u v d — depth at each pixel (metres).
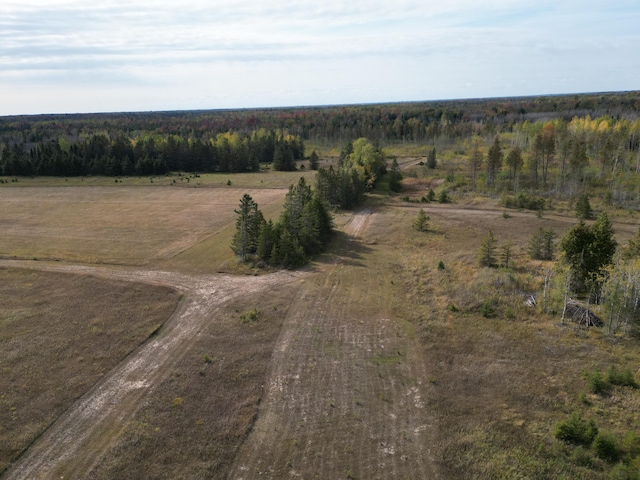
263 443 25.95
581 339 35.94
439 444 25.41
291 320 40.81
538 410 27.94
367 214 79.06
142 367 33.66
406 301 44.28
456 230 67.94
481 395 29.59
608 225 42.44
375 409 28.67
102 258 57.72
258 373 32.69
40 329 39.19
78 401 29.81
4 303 44.31
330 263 55.62
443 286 47.03
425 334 37.66
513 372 31.89
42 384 31.50
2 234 68.56
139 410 28.78
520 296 43.06
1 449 25.52
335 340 37.25
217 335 38.25
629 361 32.78
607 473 22.89
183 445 25.73
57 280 50.06
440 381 31.28
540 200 81.19
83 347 36.34
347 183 82.75
